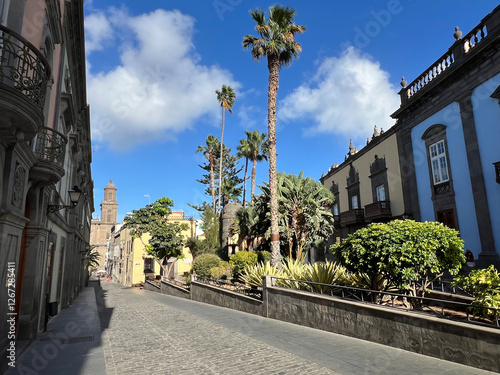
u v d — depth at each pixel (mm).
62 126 11523
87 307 15078
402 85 17281
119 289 32781
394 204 18016
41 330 8883
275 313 9719
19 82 4371
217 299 13672
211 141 40844
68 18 10633
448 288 12398
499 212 11453
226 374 4906
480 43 11828
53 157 7254
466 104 12930
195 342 6984
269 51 14492
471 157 12648
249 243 21906
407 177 16719
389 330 6293
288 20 14805
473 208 12570
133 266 38531
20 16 5461
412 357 5500
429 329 5586
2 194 5086
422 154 15727
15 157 5441
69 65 11961
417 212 15914
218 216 27938
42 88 4832
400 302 8508
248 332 7879
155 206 29844
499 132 11469
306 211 16156
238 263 17469
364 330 6824
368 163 21078
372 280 8117
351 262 7781
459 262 7211
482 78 12164
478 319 5918
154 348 6547
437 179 14617
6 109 3988
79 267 25703
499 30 11016
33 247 7699
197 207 37281
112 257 65250
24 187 6176
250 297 11148
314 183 22766
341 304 7453
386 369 4945
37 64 4672
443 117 14258
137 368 5273
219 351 6199
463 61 12711
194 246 26578
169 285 22109
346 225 22797
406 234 6984
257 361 5504
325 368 5059
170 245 28625
